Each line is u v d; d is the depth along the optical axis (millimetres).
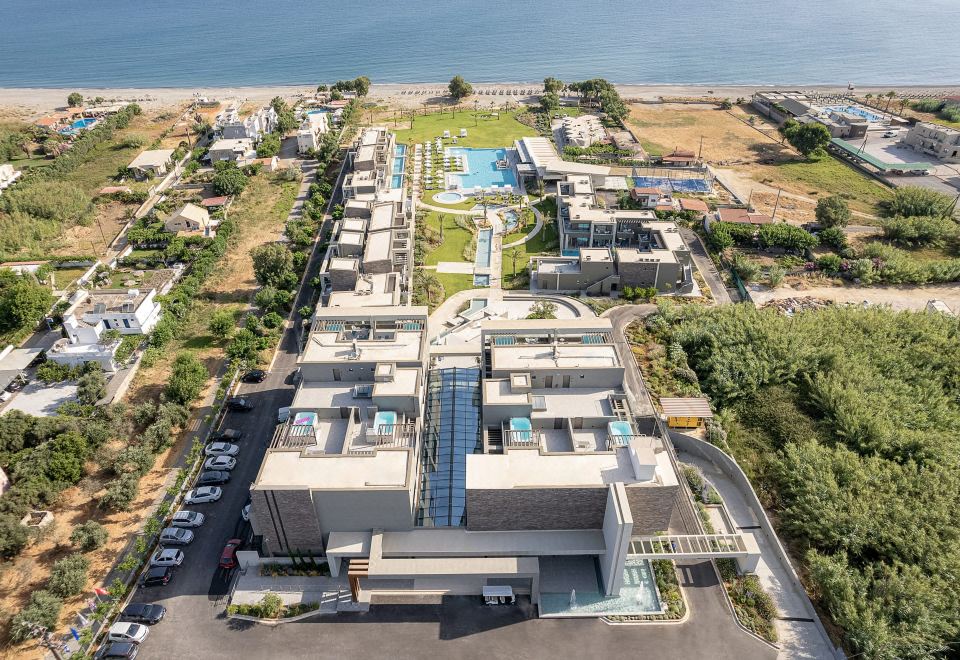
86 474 92250
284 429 80875
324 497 71688
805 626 71750
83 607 74062
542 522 75188
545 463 75625
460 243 160125
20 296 120188
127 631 69750
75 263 147500
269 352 118938
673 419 97438
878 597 69312
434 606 73812
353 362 87875
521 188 190625
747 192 186750
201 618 73000
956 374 103125
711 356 109250
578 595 74812
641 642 70062
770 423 97875
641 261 134625
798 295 136500
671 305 125062
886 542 75562
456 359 100250
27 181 186500
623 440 78500
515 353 91250
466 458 75812
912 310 129625
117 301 122938
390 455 76312
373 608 73625
